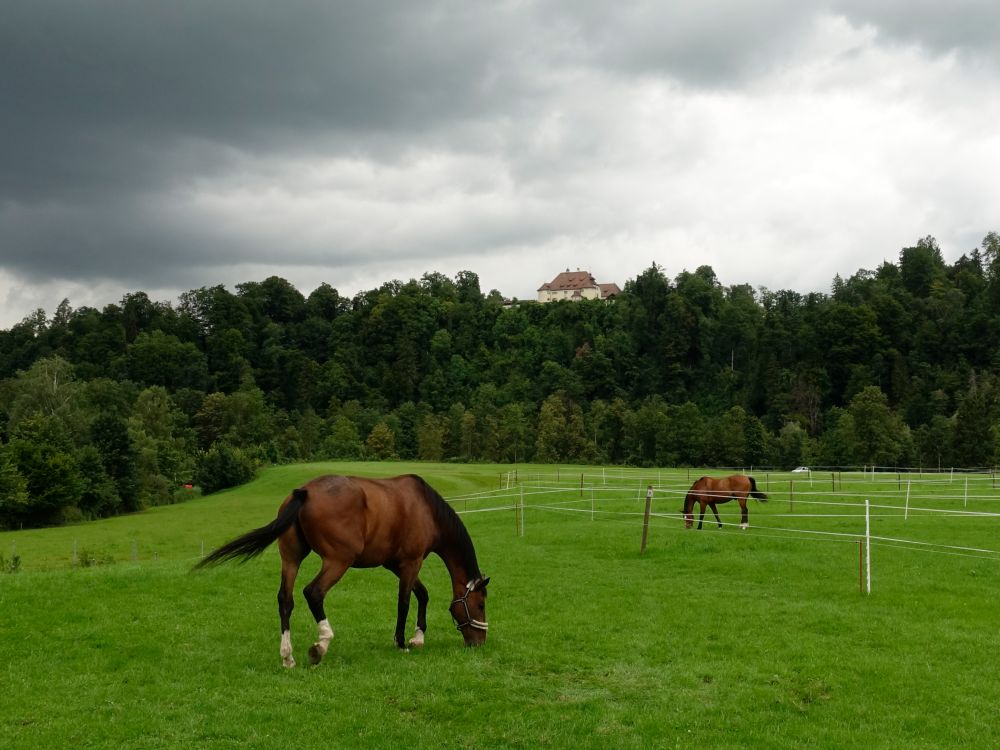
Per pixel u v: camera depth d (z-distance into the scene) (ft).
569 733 26.22
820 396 453.58
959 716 28.86
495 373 599.16
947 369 453.17
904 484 138.51
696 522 94.48
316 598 32.73
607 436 401.29
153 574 54.19
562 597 50.52
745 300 615.98
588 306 645.51
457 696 29.66
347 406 493.36
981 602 48.26
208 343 642.63
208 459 294.05
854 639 39.42
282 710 27.63
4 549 147.95
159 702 28.48
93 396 359.87
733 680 32.48
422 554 36.65
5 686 30.22
